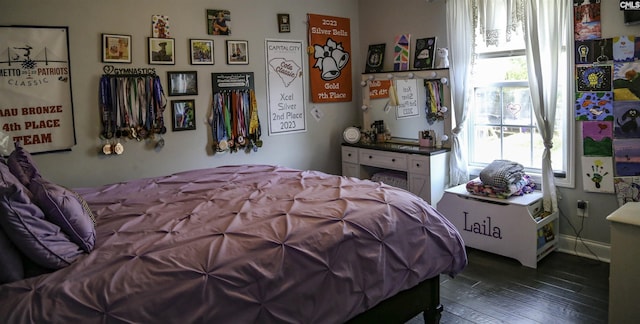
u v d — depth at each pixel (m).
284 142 4.43
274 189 2.66
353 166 4.62
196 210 2.27
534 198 3.43
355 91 4.90
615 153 3.24
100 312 1.49
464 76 3.86
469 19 3.78
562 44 3.39
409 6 4.35
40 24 3.15
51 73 3.21
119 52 3.47
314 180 2.87
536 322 2.59
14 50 3.06
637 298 2.27
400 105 4.42
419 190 4.05
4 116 3.06
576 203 3.48
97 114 3.43
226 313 1.67
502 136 3.86
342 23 4.73
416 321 2.69
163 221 2.12
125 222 2.12
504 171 3.45
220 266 1.72
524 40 3.42
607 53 3.18
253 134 4.18
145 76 3.59
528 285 3.04
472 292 2.97
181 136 3.82
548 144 3.44
